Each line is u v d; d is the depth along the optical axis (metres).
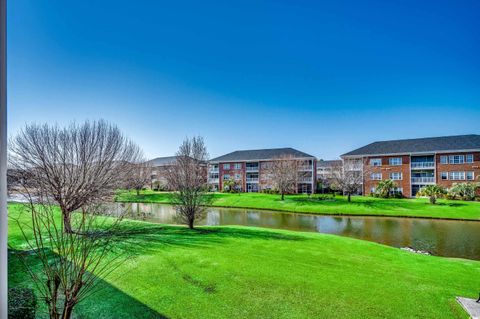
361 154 38.88
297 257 8.88
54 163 10.58
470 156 33.19
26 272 5.55
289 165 38.31
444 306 5.55
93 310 4.97
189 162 15.75
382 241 14.78
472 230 17.59
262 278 6.79
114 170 14.62
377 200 31.34
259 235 12.73
